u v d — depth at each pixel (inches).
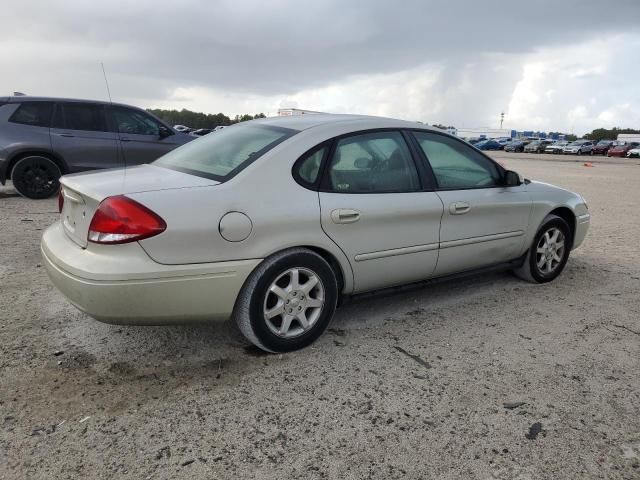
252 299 123.3
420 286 160.2
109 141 351.9
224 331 145.5
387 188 145.3
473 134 3754.9
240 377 122.0
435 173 157.4
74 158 344.5
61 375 119.7
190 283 114.4
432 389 119.3
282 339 130.8
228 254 118.0
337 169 136.6
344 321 156.6
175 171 136.8
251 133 146.6
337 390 117.7
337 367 128.0
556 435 103.7
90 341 136.7
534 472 93.0
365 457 95.7
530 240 186.2
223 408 109.4
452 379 124.0
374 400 114.1
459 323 157.8
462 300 177.6
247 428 103.0
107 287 108.5
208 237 115.0
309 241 128.8
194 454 95.0
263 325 126.6
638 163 1451.8
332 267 138.0
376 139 147.3
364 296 147.9
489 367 130.4
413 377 124.3
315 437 100.9
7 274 185.2
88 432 100.0
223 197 118.4
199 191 117.5
